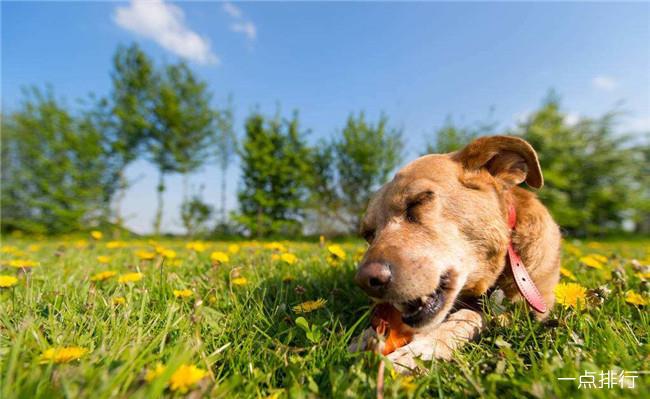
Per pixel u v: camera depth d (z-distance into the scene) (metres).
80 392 0.22
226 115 4.66
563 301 0.40
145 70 4.33
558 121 4.55
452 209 0.47
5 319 0.35
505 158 0.50
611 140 4.58
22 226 3.90
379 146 4.11
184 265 0.72
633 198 4.48
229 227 4.44
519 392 0.25
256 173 4.07
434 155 0.54
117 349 0.29
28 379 0.23
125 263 0.82
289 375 0.28
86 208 4.00
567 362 0.27
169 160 4.35
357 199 4.13
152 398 0.21
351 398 0.24
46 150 4.07
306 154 4.25
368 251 0.43
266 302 0.49
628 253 1.39
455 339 0.37
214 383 0.26
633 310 0.43
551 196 4.17
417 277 0.39
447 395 0.27
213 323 0.38
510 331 0.37
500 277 0.49
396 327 0.39
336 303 0.52
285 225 4.16
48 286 0.52
